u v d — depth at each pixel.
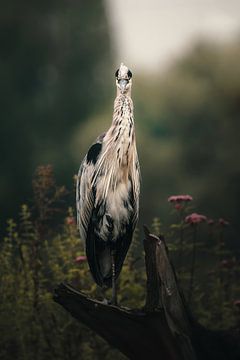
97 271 12.55
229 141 40.88
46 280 13.62
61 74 48.03
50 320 13.45
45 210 13.77
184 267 14.48
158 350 10.52
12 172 42.88
